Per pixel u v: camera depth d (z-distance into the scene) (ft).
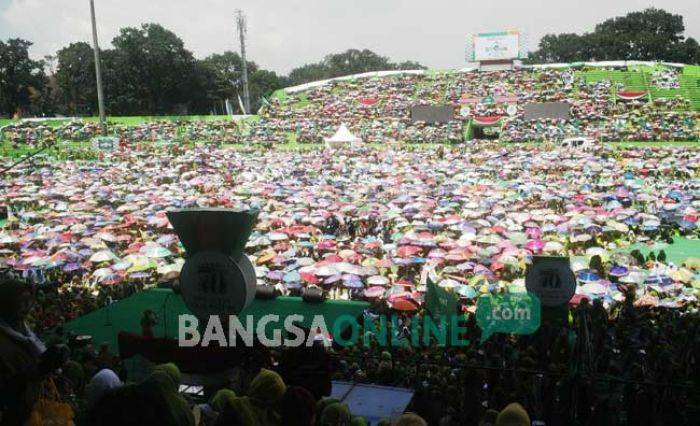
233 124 357.00
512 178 211.00
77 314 77.92
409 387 44.86
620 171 205.26
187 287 37.09
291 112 375.04
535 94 360.89
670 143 284.00
